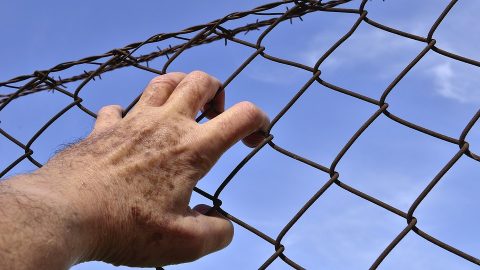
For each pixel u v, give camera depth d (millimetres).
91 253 563
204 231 596
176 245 585
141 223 574
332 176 604
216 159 607
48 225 526
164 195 584
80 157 592
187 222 587
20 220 521
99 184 569
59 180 567
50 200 542
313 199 604
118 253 577
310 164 615
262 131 640
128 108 693
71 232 537
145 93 654
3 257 505
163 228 578
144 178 583
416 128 581
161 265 591
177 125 611
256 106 623
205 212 633
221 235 614
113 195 570
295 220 607
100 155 591
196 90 633
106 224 562
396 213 571
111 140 604
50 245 521
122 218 568
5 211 524
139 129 607
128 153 591
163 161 592
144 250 580
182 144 599
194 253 592
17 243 512
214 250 615
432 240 557
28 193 543
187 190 593
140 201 576
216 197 636
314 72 632
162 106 628
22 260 508
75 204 550
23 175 578
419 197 562
